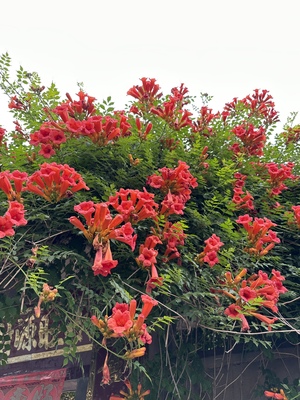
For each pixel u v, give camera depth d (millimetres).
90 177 2709
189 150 3662
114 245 2678
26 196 2584
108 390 3211
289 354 3971
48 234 2680
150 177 2900
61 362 3107
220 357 4195
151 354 3654
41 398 2918
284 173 3400
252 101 4598
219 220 3107
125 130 3105
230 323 2734
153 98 3697
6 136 3611
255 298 2207
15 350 2938
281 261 3316
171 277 2600
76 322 2410
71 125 2740
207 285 2656
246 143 3822
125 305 2006
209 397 3805
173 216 2953
